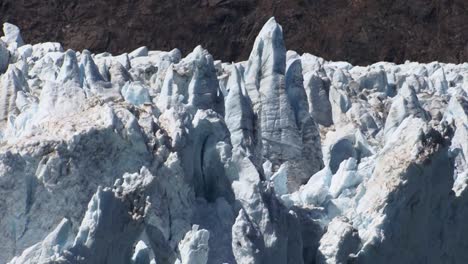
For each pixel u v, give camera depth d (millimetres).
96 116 88438
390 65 151750
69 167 85875
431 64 149375
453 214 96688
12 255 84375
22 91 104812
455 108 120125
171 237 86500
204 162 90625
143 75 118562
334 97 118812
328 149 111250
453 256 96875
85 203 85875
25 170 85125
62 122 88250
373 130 117000
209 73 105188
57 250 79875
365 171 98312
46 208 85188
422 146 94062
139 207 82250
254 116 103250
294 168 110438
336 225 91812
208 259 87000
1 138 97812
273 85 112125
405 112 114812
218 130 91188
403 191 93375
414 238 94375
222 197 89625
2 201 84500
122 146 87188
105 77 107750
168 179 87500
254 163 92375
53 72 111250
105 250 80688
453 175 96875
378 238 92125
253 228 86688
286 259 88875
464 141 113562
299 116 111938
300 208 94250
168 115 90875
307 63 125438
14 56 115500
